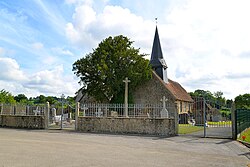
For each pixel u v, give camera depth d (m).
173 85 53.94
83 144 12.69
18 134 16.94
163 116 18.64
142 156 9.78
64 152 10.12
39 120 22.44
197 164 8.60
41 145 11.86
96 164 8.11
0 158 8.59
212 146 13.08
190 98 56.75
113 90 41.78
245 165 8.65
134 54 43.44
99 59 42.97
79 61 44.34
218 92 67.75
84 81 44.19
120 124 19.45
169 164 8.46
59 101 25.47
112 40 45.03
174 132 17.86
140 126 18.80
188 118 27.38
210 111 19.02
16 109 24.14
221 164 8.72
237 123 16.47
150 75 44.16
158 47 49.94
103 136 16.83
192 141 14.84
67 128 22.42
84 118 20.66
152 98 44.25
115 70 42.41
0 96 40.19
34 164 7.85
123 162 8.55
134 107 19.62
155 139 15.63
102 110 20.34
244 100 57.56
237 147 12.85
